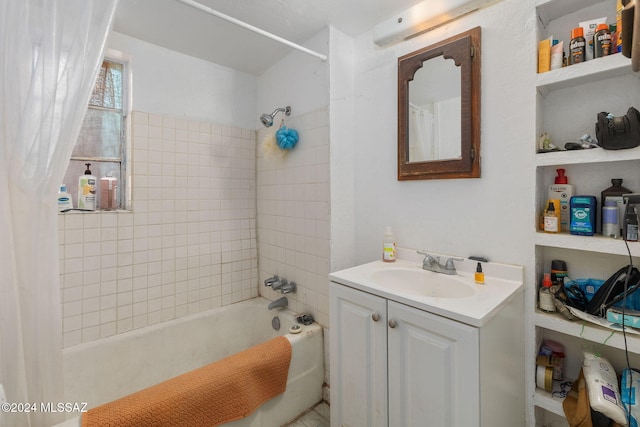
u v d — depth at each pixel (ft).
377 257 5.60
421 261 4.86
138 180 5.85
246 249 7.45
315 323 5.83
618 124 3.03
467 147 4.24
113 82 5.94
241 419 4.26
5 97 3.09
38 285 3.28
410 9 4.71
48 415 3.35
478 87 4.19
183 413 3.57
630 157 3.10
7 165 3.13
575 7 3.68
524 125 3.84
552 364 3.80
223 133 7.04
